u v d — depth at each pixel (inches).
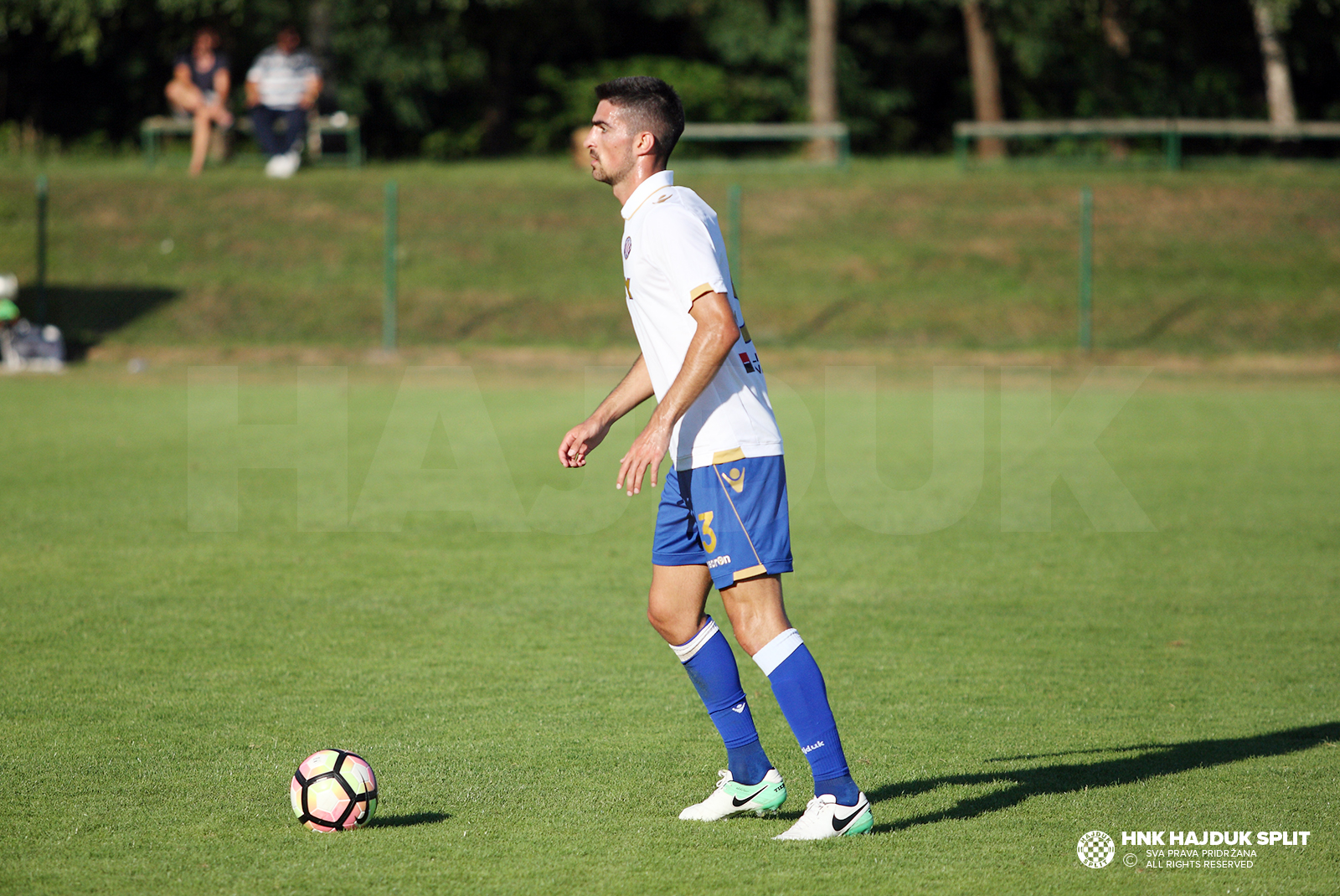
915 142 5856.3
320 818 558.9
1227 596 1050.1
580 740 693.3
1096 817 587.8
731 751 587.2
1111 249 3289.9
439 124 5502.0
